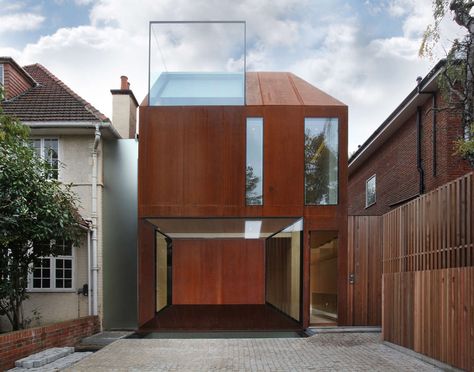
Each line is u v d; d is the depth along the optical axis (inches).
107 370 294.2
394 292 368.8
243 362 315.9
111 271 500.1
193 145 490.6
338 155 488.1
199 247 557.0
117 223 507.8
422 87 477.7
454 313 274.7
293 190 484.7
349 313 470.3
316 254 490.6
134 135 588.4
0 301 385.1
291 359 324.2
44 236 370.9
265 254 554.6
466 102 358.9
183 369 296.2
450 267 315.3
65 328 393.7
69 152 506.0
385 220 457.4
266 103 500.1
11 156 358.3
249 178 488.1
